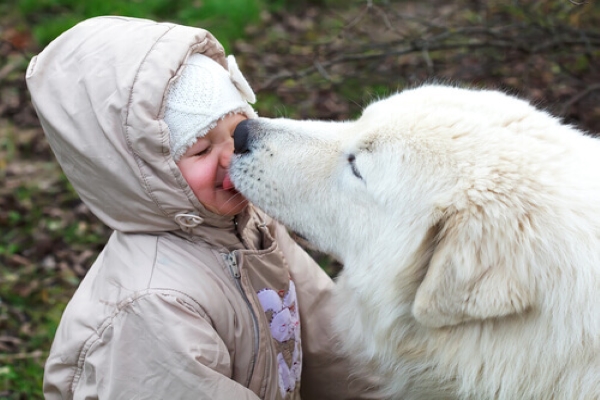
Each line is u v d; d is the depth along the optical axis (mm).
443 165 2451
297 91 6281
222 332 2471
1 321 4344
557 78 6066
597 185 2375
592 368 2270
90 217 5441
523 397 2395
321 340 3035
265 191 2754
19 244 5094
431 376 2633
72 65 2518
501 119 2555
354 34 6988
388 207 2570
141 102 2379
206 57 2656
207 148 2598
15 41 7875
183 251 2516
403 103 2721
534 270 2240
